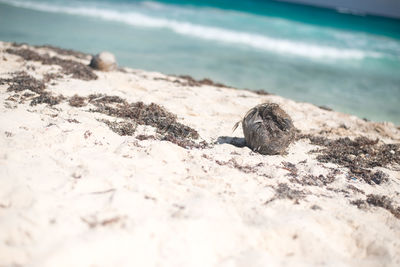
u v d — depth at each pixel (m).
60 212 2.14
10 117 2.60
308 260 2.14
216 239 2.15
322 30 9.95
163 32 6.79
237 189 2.37
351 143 2.97
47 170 2.29
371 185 2.56
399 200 2.48
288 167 2.60
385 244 2.20
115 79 3.42
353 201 2.42
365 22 14.87
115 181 2.29
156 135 2.70
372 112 3.90
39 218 2.10
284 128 2.67
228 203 2.29
